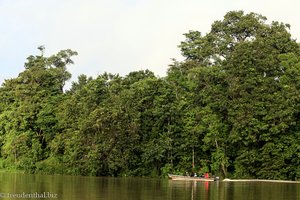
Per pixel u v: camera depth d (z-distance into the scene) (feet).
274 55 239.09
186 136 241.55
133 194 133.28
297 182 207.41
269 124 222.69
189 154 243.40
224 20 280.10
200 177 219.20
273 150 221.87
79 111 258.37
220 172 238.89
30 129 283.59
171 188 158.30
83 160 237.86
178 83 270.67
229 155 238.27
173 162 245.45
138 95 248.11
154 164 243.40
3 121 293.84
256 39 245.24
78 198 119.44
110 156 233.35
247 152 223.51
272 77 234.79
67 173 250.16
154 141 242.58
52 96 294.05
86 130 236.84
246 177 229.25
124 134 237.45
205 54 281.74
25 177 211.82
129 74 282.15
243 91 227.61
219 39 280.51
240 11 279.49
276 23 266.57
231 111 228.02
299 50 251.60
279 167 220.84
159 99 242.37
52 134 279.49
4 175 229.04
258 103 223.71
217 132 233.14
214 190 153.58
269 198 130.41
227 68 239.30
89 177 224.53
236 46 246.68
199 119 240.12
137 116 241.96
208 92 238.89
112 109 239.09
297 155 223.92
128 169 240.32
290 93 221.66
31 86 291.99
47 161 265.34
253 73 230.07
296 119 229.04
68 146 248.52
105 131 233.76
